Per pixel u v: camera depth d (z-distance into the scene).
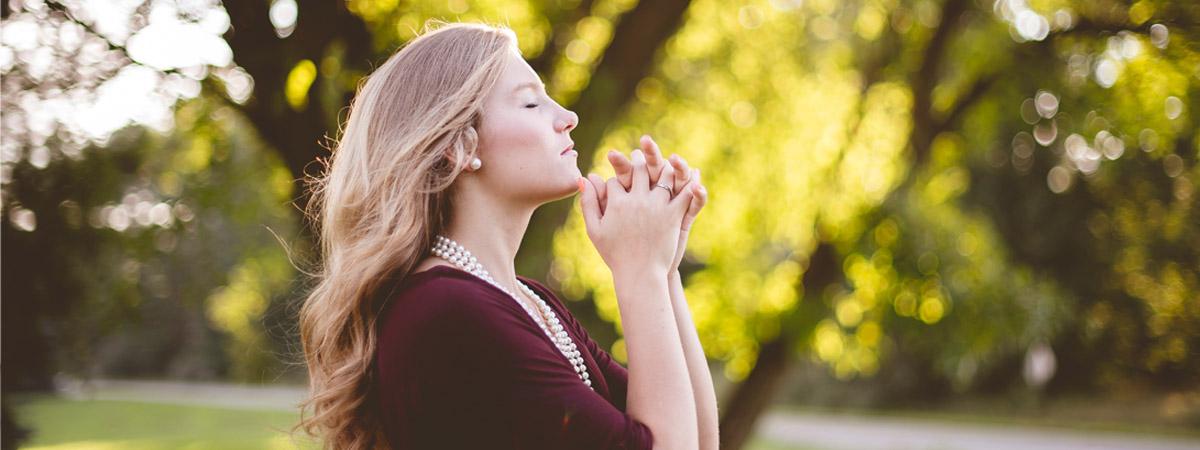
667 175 1.34
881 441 15.48
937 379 19.62
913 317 6.78
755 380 7.39
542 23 5.29
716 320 7.67
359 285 1.29
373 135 1.37
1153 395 17.70
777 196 7.79
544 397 1.17
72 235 6.59
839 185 7.27
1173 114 6.36
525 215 1.39
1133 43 6.18
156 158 7.09
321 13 4.14
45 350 7.12
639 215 1.30
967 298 6.66
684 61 7.14
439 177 1.33
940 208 7.08
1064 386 18.61
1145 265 12.30
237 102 4.42
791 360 7.39
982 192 14.14
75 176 6.13
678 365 1.26
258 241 9.51
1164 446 14.77
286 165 4.38
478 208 1.35
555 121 1.38
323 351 1.39
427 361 1.18
